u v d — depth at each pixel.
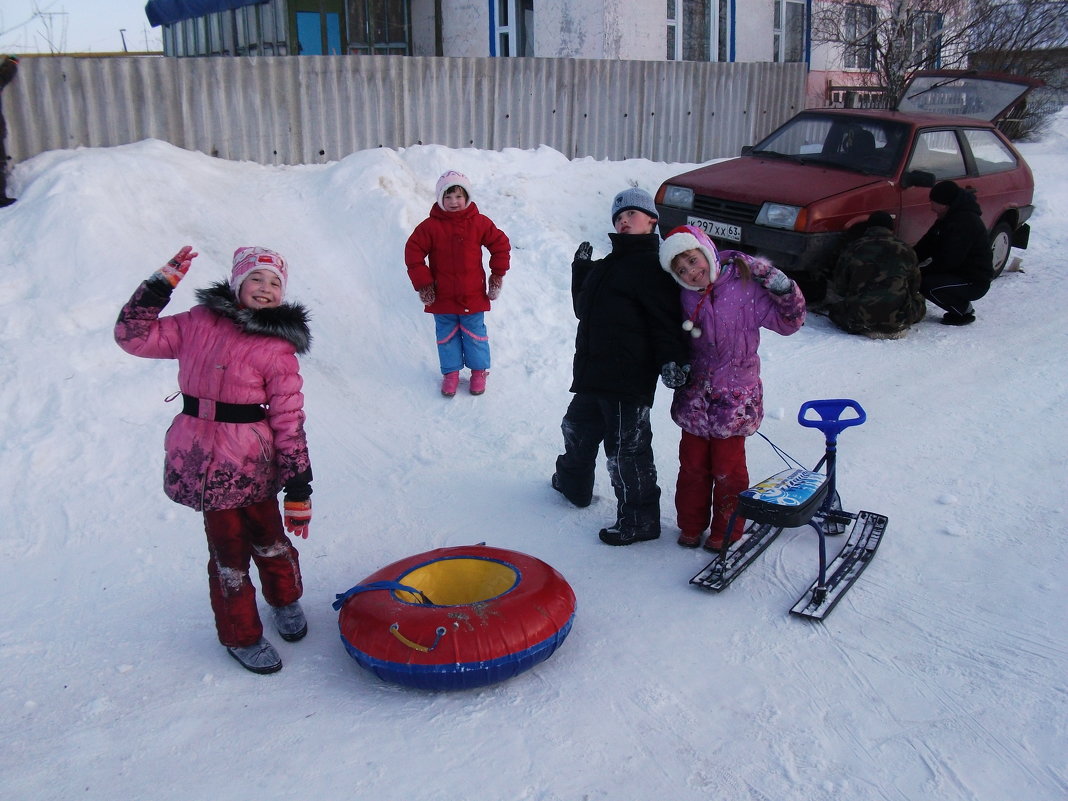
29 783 2.86
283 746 3.05
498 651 3.21
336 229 8.02
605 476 5.34
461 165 9.85
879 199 8.41
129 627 3.79
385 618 3.29
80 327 5.94
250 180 8.68
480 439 5.84
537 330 7.32
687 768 2.95
